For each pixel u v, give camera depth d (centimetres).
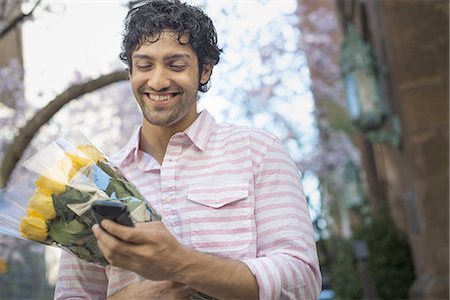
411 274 1235
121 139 1216
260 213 190
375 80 1024
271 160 195
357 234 1298
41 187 177
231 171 194
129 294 183
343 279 1426
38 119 548
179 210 192
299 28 1500
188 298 183
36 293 1345
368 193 1617
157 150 204
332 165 1614
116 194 179
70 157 180
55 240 181
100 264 186
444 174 877
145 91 191
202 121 202
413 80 898
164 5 192
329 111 1881
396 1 911
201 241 187
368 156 1534
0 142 855
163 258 162
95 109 1205
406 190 1045
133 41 190
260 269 175
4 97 887
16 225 183
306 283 182
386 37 923
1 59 920
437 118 884
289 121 1503
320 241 1527
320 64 1772
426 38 891
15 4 718
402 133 955
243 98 1405
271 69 1409
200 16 194
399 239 1252
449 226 875
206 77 201
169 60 189
